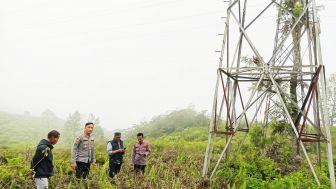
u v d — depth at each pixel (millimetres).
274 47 16391
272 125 17531
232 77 13883
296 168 13609
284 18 16844
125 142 28250
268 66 11969
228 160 13453
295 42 16516
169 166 13484
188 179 11414
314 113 14195
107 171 11914
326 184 11422
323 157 18453
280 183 10055
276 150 15680
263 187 10250
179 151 19156
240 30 13570
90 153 9789
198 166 14188
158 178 11055
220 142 28109
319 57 11469
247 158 13820
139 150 11844
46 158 7555
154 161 14797
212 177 12055
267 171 12422
